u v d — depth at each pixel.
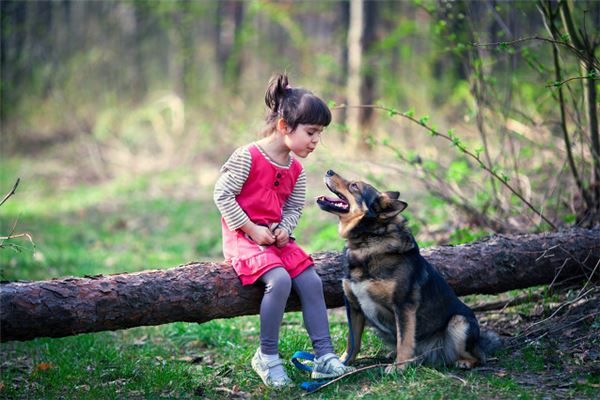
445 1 6.57
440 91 14.41
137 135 19.11
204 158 17.08
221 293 4.11
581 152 5.98
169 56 26.39
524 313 5.18
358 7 15.40
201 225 10.67
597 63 4.98
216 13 21.84
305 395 3.84
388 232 4.09
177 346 5.27
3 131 20.66
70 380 4.33
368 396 3.69
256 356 4.12
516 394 3.65
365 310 4.23
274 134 4.11
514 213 6.67
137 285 3.97
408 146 10.05
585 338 4.47
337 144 12.98
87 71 22.39
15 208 12.62
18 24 21.23
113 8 24.38
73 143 19.44
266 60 20.66
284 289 3.92
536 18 7.91
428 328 4.17
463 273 4.73
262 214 4.09
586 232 5.10
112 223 11.14
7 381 4.27
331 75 18.84
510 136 6.57
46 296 3.72
